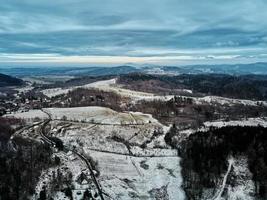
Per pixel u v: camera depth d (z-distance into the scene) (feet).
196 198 650.02
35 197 574.97
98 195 622.95
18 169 621.31
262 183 645.51
